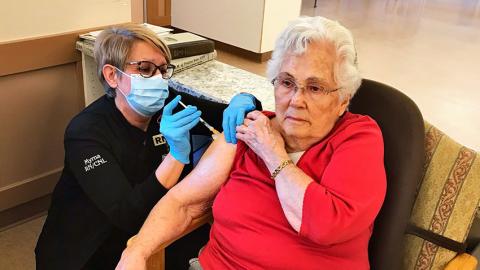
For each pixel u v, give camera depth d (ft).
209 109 5.39
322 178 3.68
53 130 6.95
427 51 17.26
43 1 6.18
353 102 4.43
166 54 4.93
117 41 4.66
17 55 6.09
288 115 3.73
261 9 13.79
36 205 7.23
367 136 3.74
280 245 3.76
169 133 4.28
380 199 3.60
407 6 25.79
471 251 4.41
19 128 6.54
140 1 15.29
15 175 6.73
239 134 4.07
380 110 4.27
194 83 6.13
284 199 3.62
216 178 4.30
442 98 12.84
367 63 15.28
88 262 4.89
